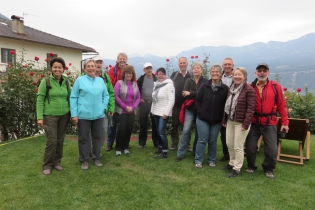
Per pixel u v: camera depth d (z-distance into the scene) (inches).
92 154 157.8
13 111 230.2
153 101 176.9
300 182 136.0
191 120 166.4
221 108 150.2
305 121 166.6
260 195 120.0
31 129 246.5
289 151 196.2
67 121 146.5
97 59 161.3
